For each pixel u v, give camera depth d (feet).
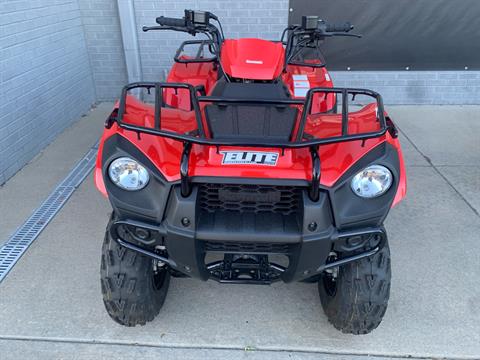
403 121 18.06
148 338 8.04
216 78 10.38
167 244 6.42
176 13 18.53
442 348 7.88
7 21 13.25
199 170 6.34
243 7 18.26
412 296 9.04
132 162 6.39
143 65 19.72
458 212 11.87
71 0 17.56
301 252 6.29
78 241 10.62
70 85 17.74
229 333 8.17
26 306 8.68
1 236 10.76
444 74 19.40
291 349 7.86
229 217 6.53
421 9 18.15
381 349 7.86
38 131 15.24
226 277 7.22
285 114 7.08
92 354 7.72
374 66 19.40
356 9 18.20
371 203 6.32
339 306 7.32
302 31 10.13
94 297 8.94
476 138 16.43
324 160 6.51
